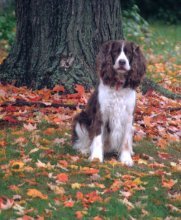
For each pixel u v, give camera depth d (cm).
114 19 1036
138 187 690
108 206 636
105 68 745
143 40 1695
